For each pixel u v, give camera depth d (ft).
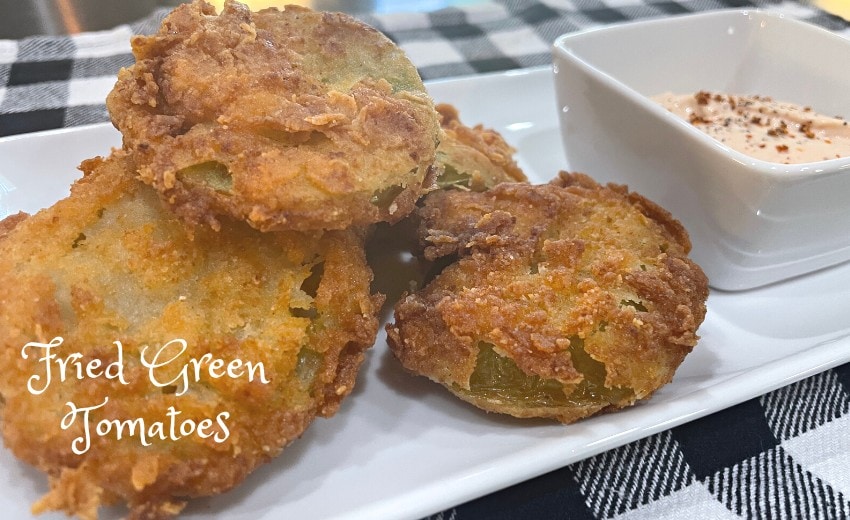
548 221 0.50
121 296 0.40
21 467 0.38
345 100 0.43
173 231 0.42
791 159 0.60
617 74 0.72
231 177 0.40
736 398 0.43
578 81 0.63
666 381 0.44
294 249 0.43
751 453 0.42
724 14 0.75
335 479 0.40
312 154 0.40
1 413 0.37
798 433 0.44
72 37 0.88
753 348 0.51
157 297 0.40
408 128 0.44
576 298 0.45
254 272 0.42
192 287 0.41
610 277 0.46
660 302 0.45
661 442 0.42
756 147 0.62
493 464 0.39
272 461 0.41
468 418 0.44
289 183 0.39
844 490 0.40
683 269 0.47
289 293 0.42
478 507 0.38
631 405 0.43
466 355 0.43
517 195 0.52
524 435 0.42
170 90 0.42
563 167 0.72
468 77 0.78
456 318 0.43
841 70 0.67
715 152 0.52
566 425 0.42
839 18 0.98
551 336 0.42
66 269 0.40
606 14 1.07
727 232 0.54
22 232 0.42
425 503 0.37
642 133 0.58
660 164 0.58
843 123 0.64
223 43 0.45
